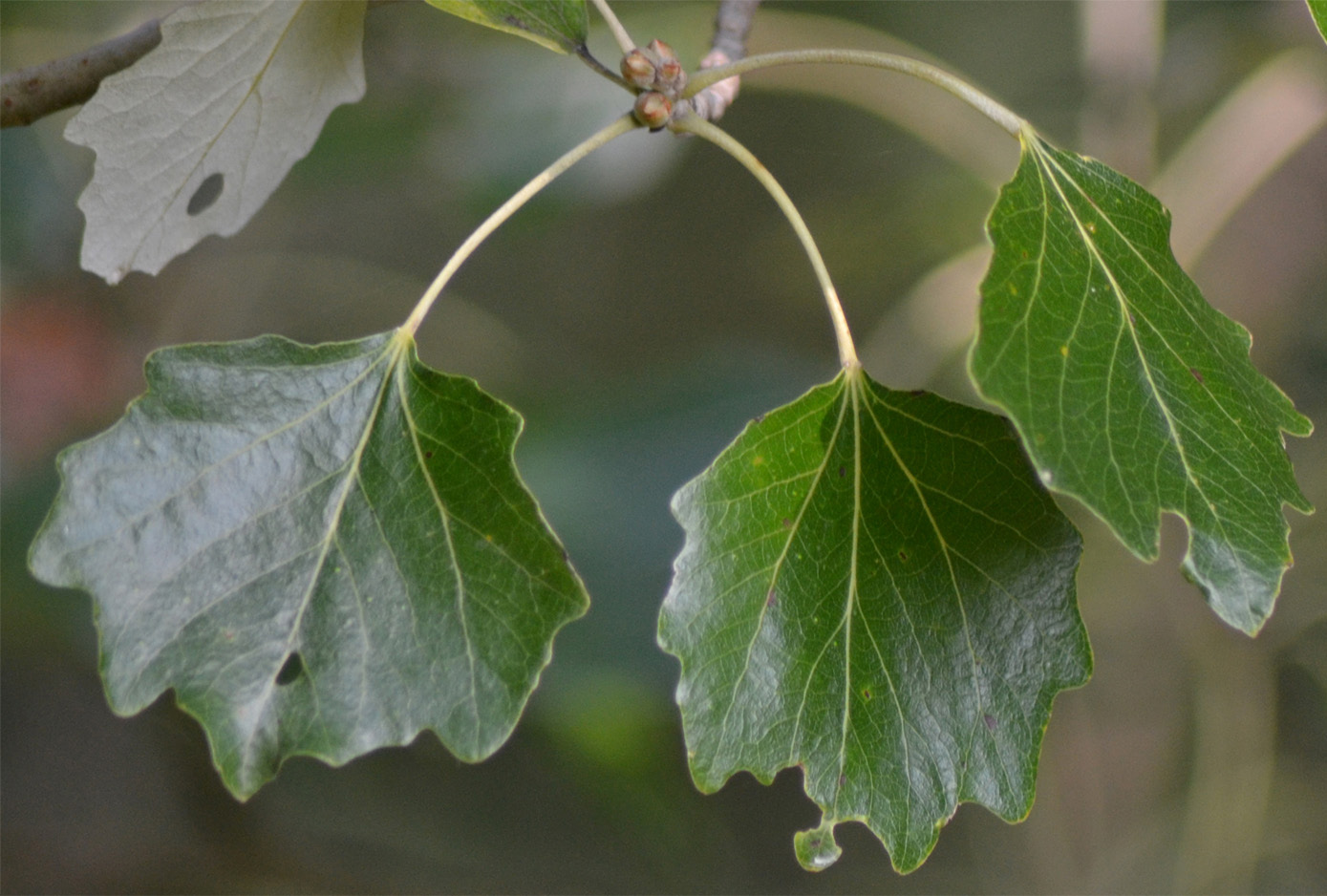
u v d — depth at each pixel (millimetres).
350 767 1047
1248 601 519
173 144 571
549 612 529
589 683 674
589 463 757
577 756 905
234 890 998
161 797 1022
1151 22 1003
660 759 957
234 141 577
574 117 927
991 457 536
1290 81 1008
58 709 1016
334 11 568
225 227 588
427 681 529
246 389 535
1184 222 1007
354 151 953
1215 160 1005
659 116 547
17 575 796
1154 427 524
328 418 537
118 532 527
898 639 533
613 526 723
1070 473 513
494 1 545
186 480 531
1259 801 1165
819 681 530
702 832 1117
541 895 1042
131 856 984
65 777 1010
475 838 1054
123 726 1021
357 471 536
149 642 526
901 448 537
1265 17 1144
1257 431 533
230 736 526
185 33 558
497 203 918
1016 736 531
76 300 978
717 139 552
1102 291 531
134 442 530
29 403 918
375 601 532
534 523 531
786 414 536
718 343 855
